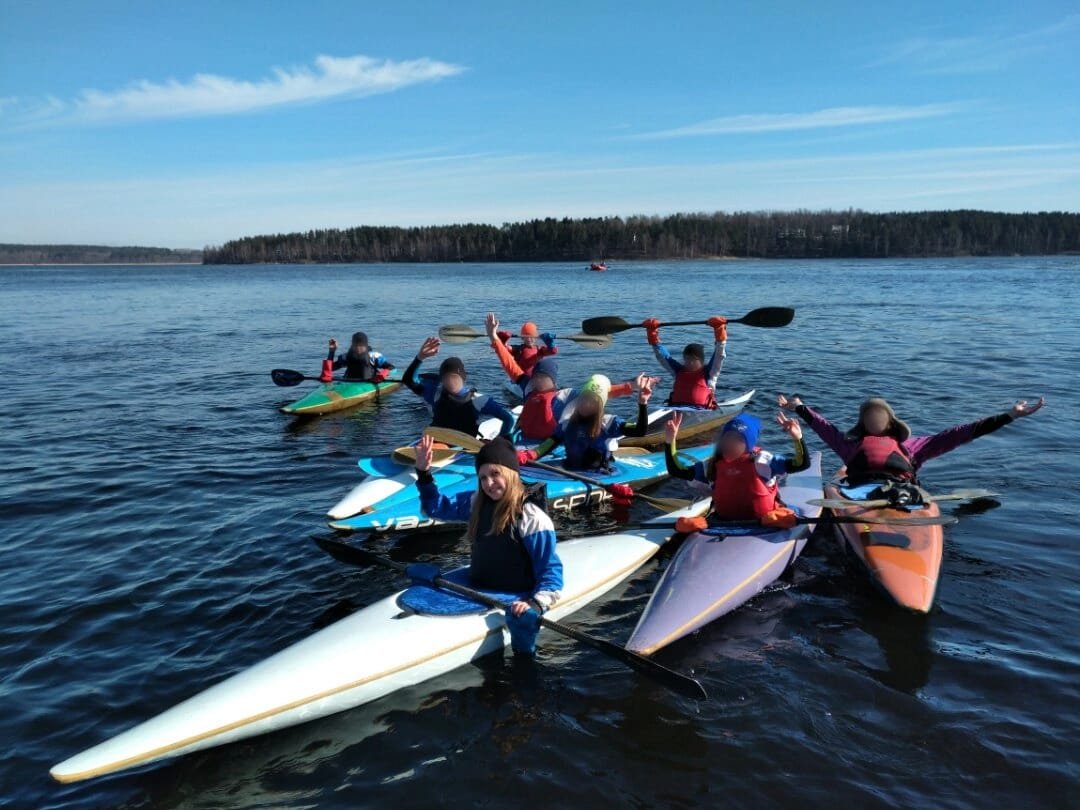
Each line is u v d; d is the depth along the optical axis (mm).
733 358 17547
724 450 6363
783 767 3904
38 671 4859
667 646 5094
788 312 10430
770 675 4711
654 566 6402
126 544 6836
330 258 180625
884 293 39188
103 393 14047
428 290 51125
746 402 12148
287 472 9031
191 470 9078
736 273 72438
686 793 3758
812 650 4984
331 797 3816
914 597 5469
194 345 21547
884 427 7215
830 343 19766
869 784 3762
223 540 6918
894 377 14461
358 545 6832
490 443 4828
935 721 4203
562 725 4316
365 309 35062
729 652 5000
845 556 6348
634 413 12328
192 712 4152
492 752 4109
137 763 3951
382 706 4539
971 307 29578
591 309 32656
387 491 7418
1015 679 4547
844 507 6629
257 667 4488
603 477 8102
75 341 22625
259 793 3859
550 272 85438
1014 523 6852
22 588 5984
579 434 8062
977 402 12023
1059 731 4074
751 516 6441
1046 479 7930
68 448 10102
